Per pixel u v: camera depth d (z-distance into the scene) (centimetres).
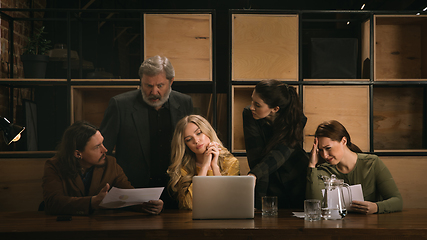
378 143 320
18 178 275
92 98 308
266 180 201
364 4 414
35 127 312
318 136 192
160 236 134
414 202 280
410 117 321
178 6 508
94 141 199
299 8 498
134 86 285
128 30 546
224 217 156
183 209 190
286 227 137
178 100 230
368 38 296
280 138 198
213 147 193
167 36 284
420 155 286
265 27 287
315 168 189
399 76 320
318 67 292
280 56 287
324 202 158
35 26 344
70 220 156
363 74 305
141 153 221
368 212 168
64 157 196
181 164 198
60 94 329
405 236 135
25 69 290
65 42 361
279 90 194
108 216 168
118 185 207
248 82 286
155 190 166
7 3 300
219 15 437
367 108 288
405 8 356
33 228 139
